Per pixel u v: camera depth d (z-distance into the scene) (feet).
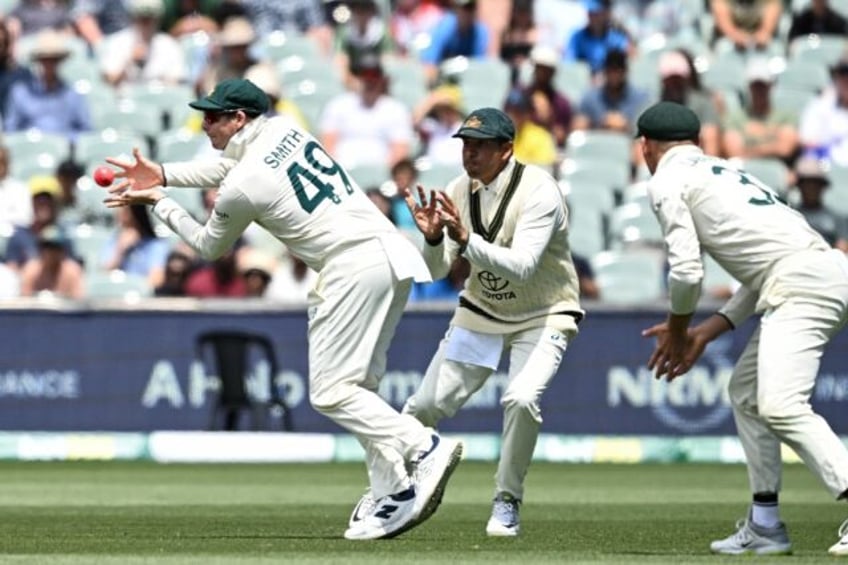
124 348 160.25
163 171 83.82
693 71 195.83
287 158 81.71
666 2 222.89
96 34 217.15
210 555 73.72
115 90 207.10
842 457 73.92
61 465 155.33
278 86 200.75
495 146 85.10
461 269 169.48
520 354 87.56
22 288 172.86
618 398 161.58
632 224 185.47
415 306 158.51
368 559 70.59
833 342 159.12
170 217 83.25
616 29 212.84
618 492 129.59
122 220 180.34
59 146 195.11
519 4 210.18
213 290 170.30
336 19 216.54
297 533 90.22
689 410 161.58
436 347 158.61
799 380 75.10
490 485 135.23
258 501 118.83
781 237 76.33
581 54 211.41
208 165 84.12
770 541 78.38
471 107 203.21
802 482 141.18
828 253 76.74
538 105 194.59
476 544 82.99
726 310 80.64
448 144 193.06
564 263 87.81
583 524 100.17
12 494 124.26
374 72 196.75
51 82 200.64
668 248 76.54
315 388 81.92
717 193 77.05
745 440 79.05
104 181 83.41
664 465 158.71
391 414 81.20
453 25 213.05
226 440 160.35
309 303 82.74
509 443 87.71
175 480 139.64
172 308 160.35
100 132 200.75
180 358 160.45
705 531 94.73
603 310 161.38
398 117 196.95
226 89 81.92
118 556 72.79
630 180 194.18
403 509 82.28
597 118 199.21
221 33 209.56
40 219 179.22
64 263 172.65
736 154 198.29
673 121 78.02
